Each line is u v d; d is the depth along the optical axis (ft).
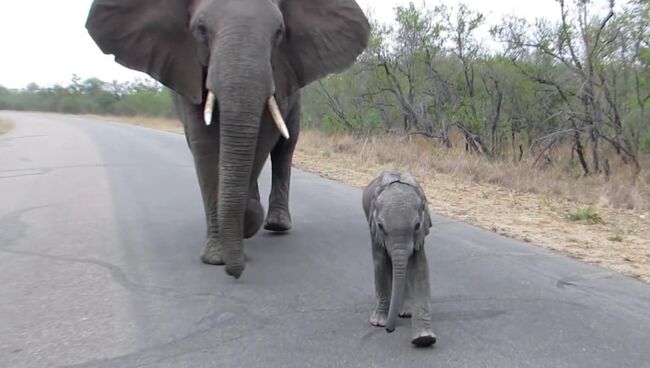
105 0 20.38
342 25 22.07
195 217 29.63
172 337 15.88
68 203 33.35
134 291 19.21
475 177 42.98
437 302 18.30
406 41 63.05
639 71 45.21
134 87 252.01
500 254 23.47
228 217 17.90
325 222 28.60
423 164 47.80
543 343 15.49
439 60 62.75
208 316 17.21
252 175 21.94
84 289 19.40
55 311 17.61
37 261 22.38
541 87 50.75
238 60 17.62
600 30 43.19
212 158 21.04
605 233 27.55
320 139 66.44
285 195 26.89
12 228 27.48
